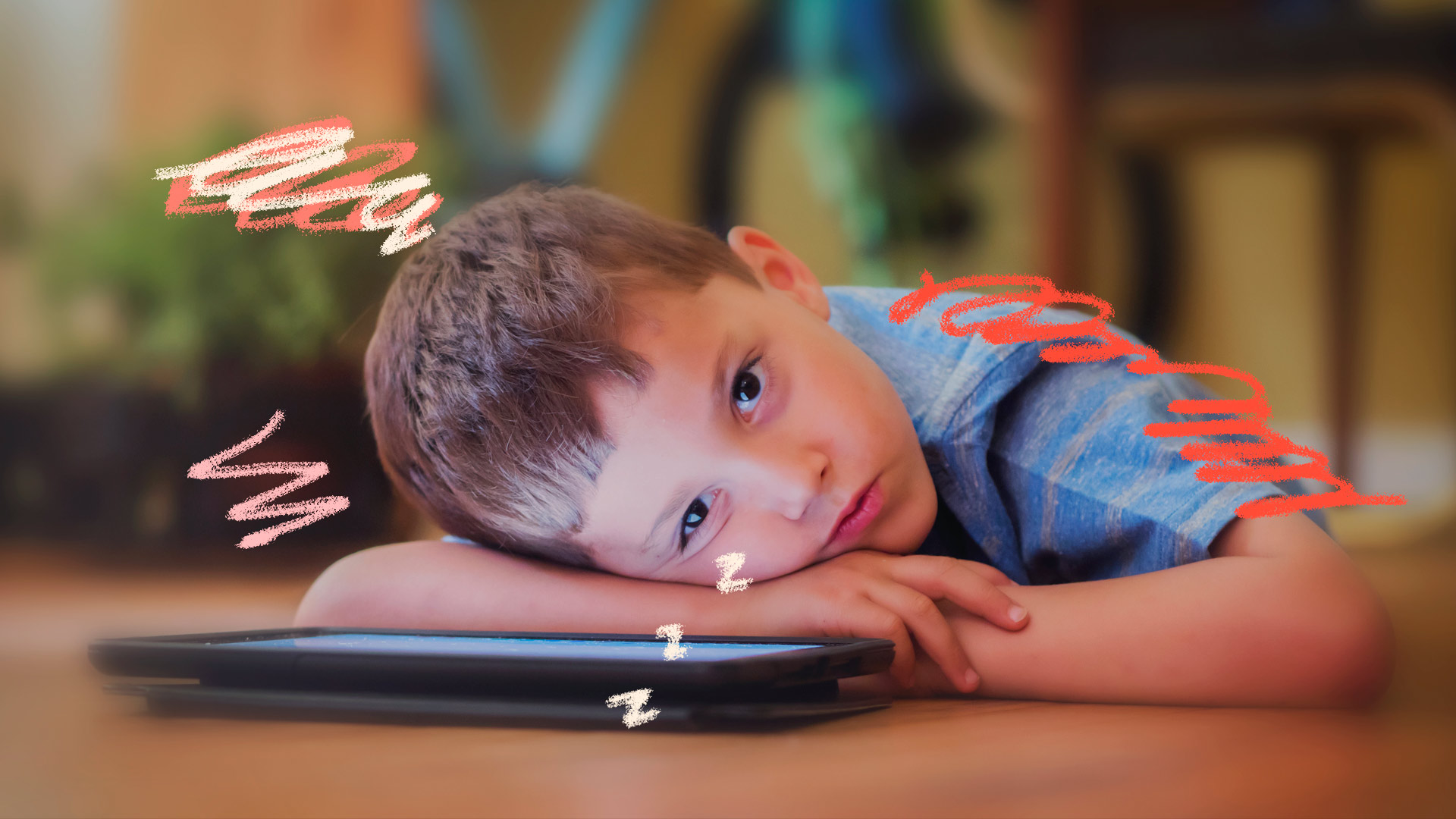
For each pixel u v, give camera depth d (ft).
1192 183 8.29
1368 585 2.07
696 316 2.42
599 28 7.52
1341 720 1.82
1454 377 8.42
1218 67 6.18
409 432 2.71
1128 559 2.48
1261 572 2.08
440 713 1.71
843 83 7.55
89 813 1.22
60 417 5.50
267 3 7.27
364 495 5.27
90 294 5.65
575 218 2.78
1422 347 8.47
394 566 2.69
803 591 2.23
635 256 2.59
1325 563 2.10
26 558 5.46
